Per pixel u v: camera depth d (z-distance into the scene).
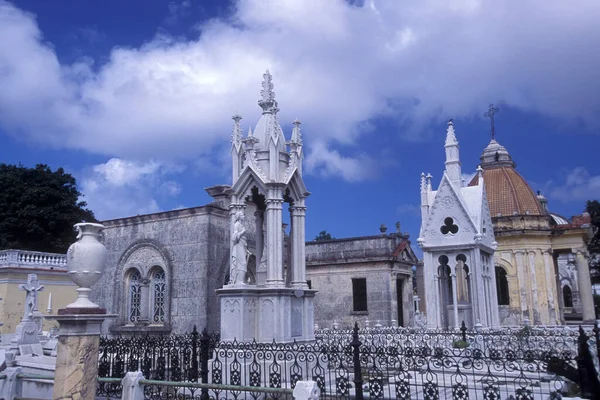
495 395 11.02
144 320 26.14
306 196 16.38
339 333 21.23
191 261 25.25
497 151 39.84
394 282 33.22
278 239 14.80
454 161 21.88
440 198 21.06
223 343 13.06
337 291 34.38
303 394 7.20
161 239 26.44
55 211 42.41
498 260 35.56
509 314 34.59
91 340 7.70
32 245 41.91
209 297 24.64
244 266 14.56
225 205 26.58
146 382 9.05
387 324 32.06
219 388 8.14
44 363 15.85
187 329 24.58
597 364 8.95
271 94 16.48
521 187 37.88
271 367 12.41
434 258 20.92
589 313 34.25
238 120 16.31
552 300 34.50
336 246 35.31
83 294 7.79
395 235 34.22
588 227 34.84
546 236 35.41
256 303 14.45
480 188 21.78
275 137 15.42
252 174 15.20
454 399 10.57
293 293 14.74
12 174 42.59
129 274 27.69
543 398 11.58
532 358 11.77
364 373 15.18
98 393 13.22
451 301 24.03
